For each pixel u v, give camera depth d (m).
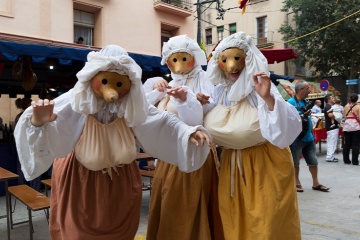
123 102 1.95
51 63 5.03
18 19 9.28
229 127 2.29
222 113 2.38
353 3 17.62
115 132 2.00
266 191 2.23
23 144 1.82
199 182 2.53
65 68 6.32
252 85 2.24
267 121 2.11
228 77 2.46
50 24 9.91
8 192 3.87
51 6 9.92
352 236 3.71
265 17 22.28
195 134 2.12
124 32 11.79
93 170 2.02
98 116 2.00
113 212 2.07
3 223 4.40
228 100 2.43
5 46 4.39
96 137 1.96
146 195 5.74
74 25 11.02
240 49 2.32
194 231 2.56
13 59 4.47
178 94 2.41
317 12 18.92
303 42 19.67
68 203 2.03
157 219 2.74
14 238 3.85
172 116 2.22
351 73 20.22
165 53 2.91
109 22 11.38
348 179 6.73
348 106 8.62
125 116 1.93
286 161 2.30
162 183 2.68
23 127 1.79
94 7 11.05
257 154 2.31
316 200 5.20
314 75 23.33
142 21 12.30
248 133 2.22
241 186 2.33
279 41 21.45
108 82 1.85
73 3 10.52
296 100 5.58
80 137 2.02
